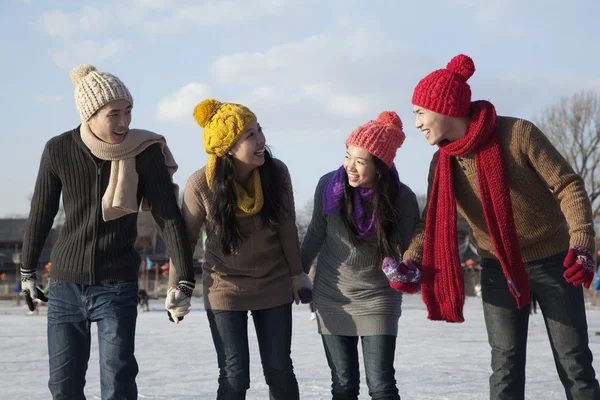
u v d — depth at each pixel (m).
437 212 4.32
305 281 4.67
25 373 8.45
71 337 4.18
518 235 4.21
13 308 39.75
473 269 53.09
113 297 4.14
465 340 13.92
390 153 4.39
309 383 7.42
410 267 4.30
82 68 4.19
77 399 4.18
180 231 4.27
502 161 4.08
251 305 4.45
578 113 46.84
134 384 4.12
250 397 6.38
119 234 4.16
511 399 4.30
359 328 4.46
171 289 4.33
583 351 4.17
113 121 4.07
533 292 4.31
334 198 4.52
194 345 13.05
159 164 4.26
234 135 4.26
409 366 9.06
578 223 3.90
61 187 4.27
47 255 63.94
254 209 4.35
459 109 4.09
